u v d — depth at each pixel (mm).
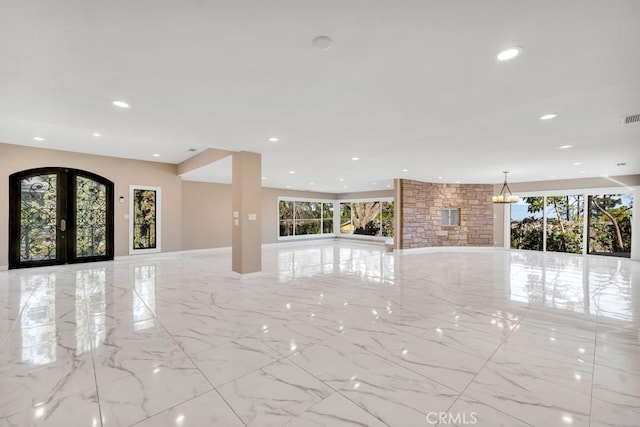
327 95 2781
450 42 1915
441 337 2820
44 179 6172
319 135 4188
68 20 1679
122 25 1734
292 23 1728
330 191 13070
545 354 2494
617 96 2750
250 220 5348
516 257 8133
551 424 1662
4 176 5707
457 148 4934
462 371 2221
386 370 2230
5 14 1609
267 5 1567
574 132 3922
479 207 9867
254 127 3805
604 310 3629
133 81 2484
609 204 8242
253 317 3338
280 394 1934
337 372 2199
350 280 5250
